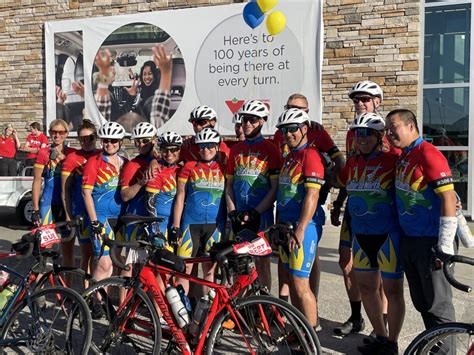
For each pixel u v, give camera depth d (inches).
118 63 417.4
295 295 148.6
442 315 127.3
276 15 315.9
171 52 401.1
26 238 147.6
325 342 161.6
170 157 174.9
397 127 128.4
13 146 418.0
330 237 311.7
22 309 145.6
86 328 132.5
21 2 446.0
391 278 139.3
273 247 158.6
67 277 182.5
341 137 361.4
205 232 171.6
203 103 394.3
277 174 163.8
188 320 132.5
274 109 374.3
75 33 427.8
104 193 181.2
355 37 354.9
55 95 437.7
